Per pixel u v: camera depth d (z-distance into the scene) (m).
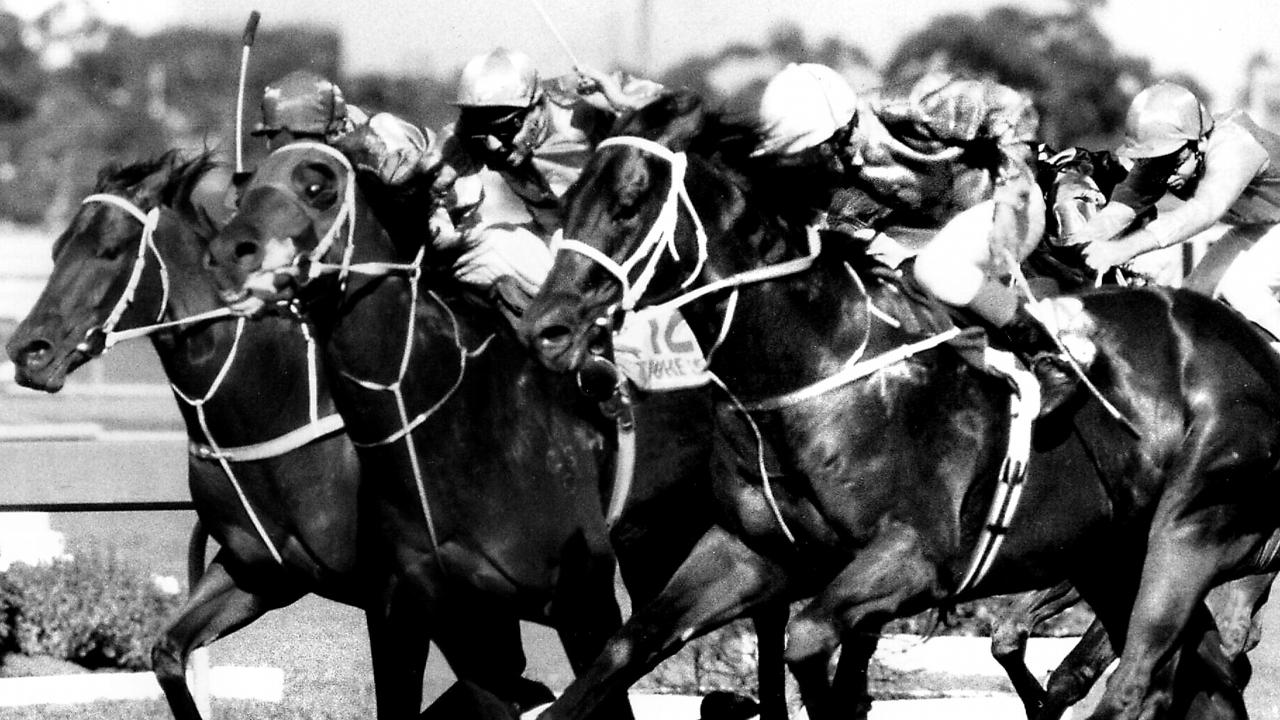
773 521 8.74
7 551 15.12
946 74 9.20
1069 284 10.04
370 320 8.65
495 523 8.88
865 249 8.95
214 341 9.79
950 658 13.94
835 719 8.49
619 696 8.84
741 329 8.55
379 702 9.76
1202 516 9.36
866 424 8.60
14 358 9.65
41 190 59.25
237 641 15.64
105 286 9.80
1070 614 15.19
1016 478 8.95
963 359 8.95
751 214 8.55
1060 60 27.95
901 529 8.62
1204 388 9.36
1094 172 11.98
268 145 9.55
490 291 9.34
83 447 20.03
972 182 9.33
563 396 9.30
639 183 8.11
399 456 8.73
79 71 61.47
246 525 10.01
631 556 10.23
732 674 13.20
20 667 13.95
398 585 9.37
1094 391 9.17
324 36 44.25
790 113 8.57
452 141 10.13
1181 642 9.35
